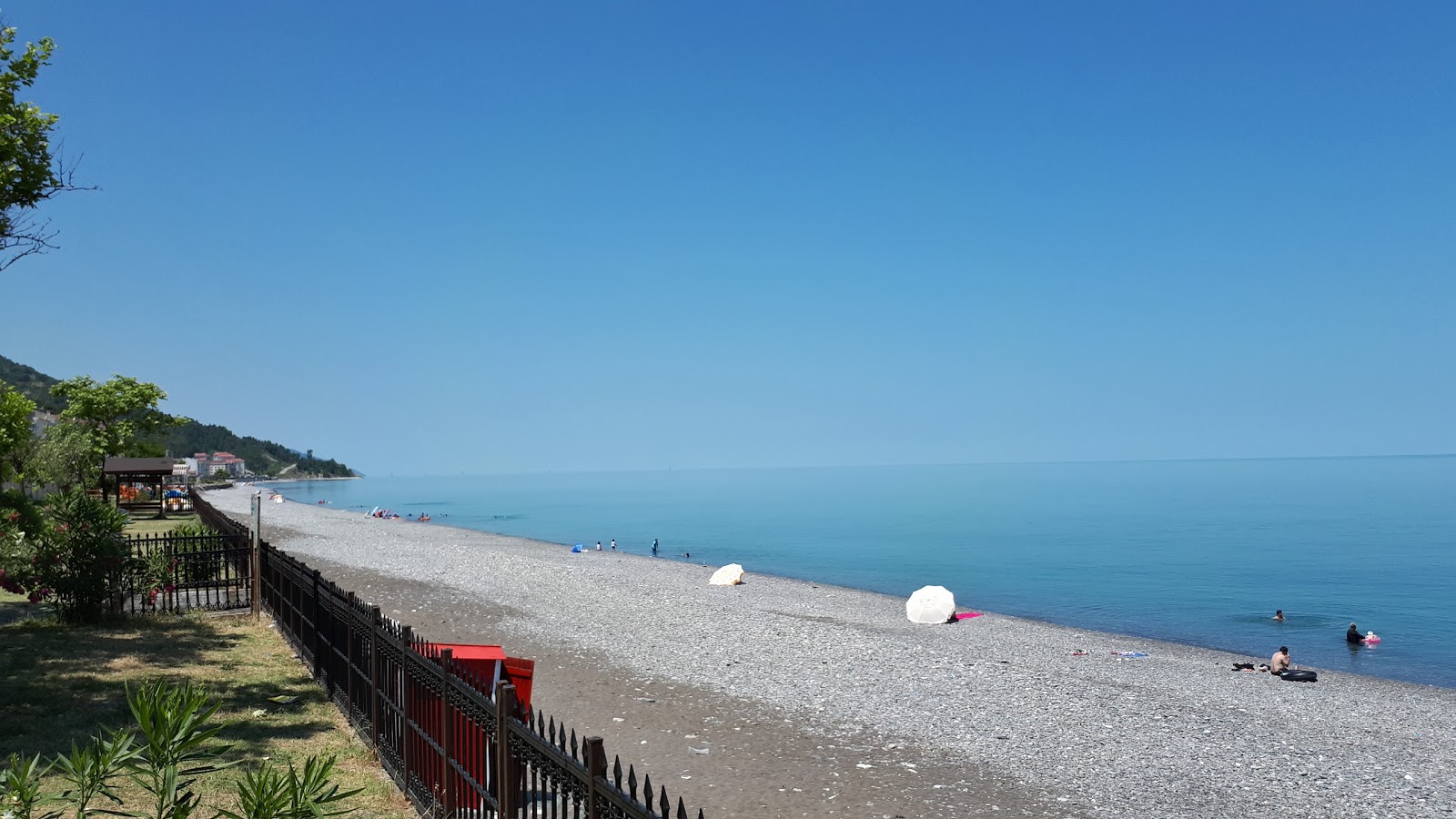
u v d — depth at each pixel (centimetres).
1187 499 16425
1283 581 4897
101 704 1095
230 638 1594
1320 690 2156
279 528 6688
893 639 2414
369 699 980
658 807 1020
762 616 2762
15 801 480
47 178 1569
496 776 611
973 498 18050
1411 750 1535
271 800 494
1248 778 1290
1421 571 5362
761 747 1316
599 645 2141
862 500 17838
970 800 1130
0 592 1989
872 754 1309
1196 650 2841
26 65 1569
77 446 5731
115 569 1733
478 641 2173
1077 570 5494
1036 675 1989
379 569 3919
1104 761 1336
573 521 11106
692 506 15575
